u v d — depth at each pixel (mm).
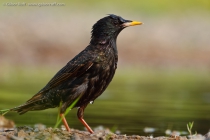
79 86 8516
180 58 26250
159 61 25844
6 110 8570
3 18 25641
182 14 28328
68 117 11961
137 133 10133
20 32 25406
